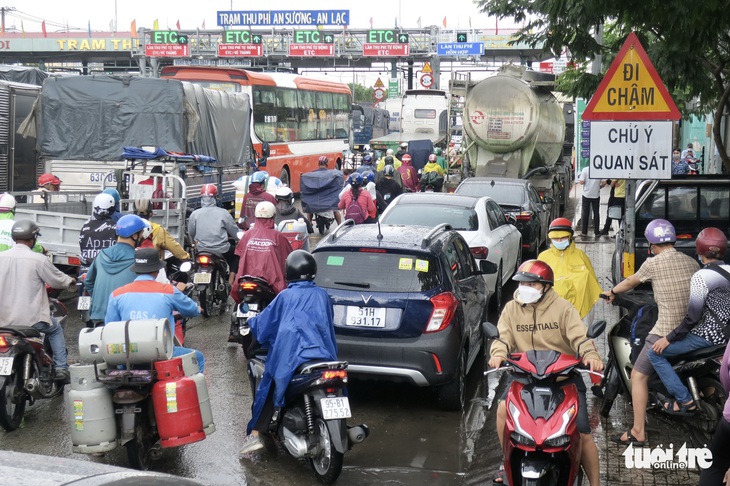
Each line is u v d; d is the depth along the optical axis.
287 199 12.09
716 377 6.33
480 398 8.61
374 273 7.97
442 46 54.41
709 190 9.92
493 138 21.03
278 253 9.40
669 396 6.72
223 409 8.16
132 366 6.25
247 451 6.76
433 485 6.31
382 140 42.50
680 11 8.91
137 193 15.27
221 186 18.98
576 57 11.25
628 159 7.92
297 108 29.23
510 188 16.41
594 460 5.60
